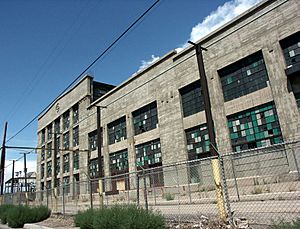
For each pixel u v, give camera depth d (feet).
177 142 105.60
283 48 79.41
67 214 60.59
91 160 161.07
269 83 80.79
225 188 28.86
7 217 61.21
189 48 105.09
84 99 174.81
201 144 98.48
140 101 127.44
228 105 90.17
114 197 55.57
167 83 114.21
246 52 86.48
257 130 82.28
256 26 84.89
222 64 92.94
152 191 72.59
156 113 120.37
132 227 30.83
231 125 89.35
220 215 30.40
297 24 75.51
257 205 40.70
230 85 91.66
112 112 145.89
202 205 50.60
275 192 51.42
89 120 165.48
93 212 41.75
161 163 113.29
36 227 50.24
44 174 222.48
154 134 118.73
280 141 76.38
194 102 103.24
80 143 171.32
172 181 84.02
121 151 139.03
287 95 75.36
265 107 81.46
